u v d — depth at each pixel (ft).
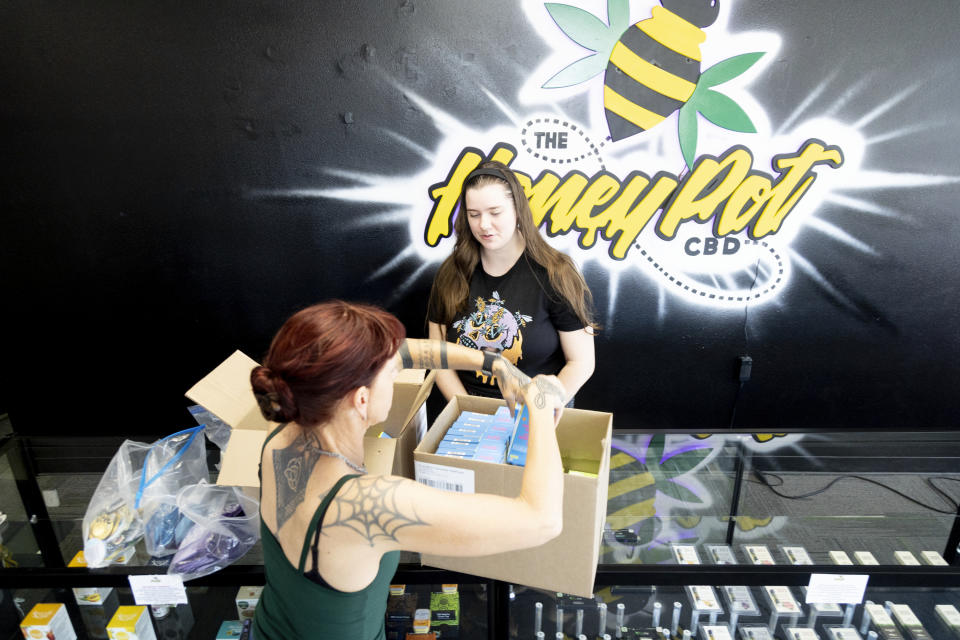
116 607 5.23
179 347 9.70
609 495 5.17
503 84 8.20
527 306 6.63
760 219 8.80
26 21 7.80
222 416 4.13
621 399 10.02
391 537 2.77
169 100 8.23
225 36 7.92
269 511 3.19
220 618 5.27
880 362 9.61
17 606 5.13
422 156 8.57
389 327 2.88
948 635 4.95
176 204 8.81
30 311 9.41
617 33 7.95
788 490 5.20
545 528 2.85
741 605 5.15
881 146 8.40
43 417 10.18
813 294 9.23
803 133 8.38
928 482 5.32
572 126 8.40
